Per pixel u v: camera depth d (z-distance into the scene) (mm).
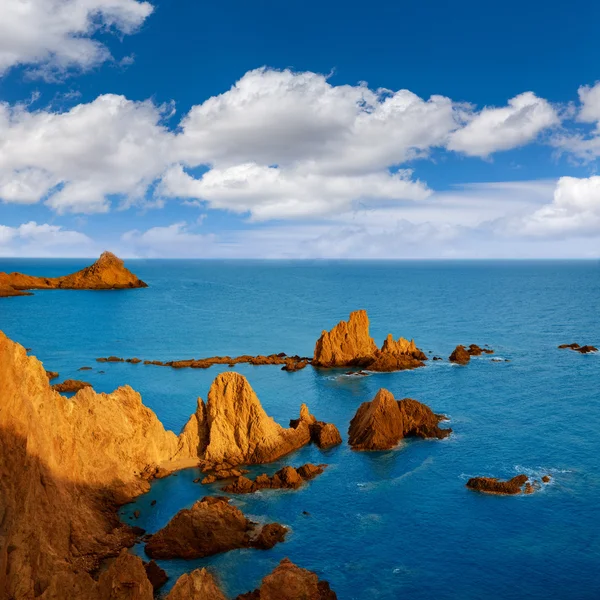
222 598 42938
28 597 36250
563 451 76562
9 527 39406
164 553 51312
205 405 77562
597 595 46844
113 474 62531
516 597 46688
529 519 58531
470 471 70438
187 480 67438
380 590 47562
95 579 46812
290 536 55500
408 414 85500
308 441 80562
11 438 44094
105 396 68562
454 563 51219
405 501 62688
